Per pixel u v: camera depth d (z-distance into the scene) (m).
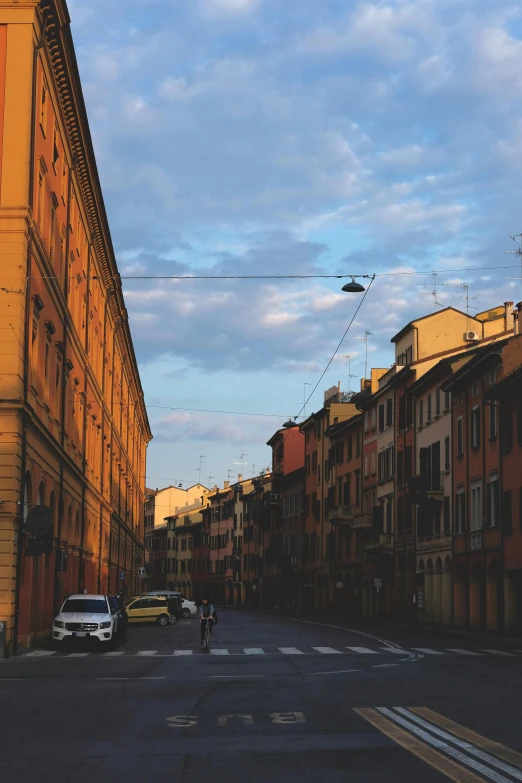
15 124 30.38
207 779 9.51
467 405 53.19
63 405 39.47
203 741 12.01
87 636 32.53
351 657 28.44
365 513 72.94
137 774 9.83
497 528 47.69
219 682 20.06
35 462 32.84
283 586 103.75
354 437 79.94
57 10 31.75
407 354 68.12
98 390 55.66
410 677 20.84
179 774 9.80
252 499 122.56
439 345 66.31
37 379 33.09
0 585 28.94
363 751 11.04
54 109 35.69
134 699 16.86
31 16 30.59
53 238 36.62
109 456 63.78
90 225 49.25
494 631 47.88
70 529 44.19
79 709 15.42
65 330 39.81
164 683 19.95
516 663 25.58
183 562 153.62
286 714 14.47
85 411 48.16
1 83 30.55
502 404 46.94
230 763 10.40
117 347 70.44
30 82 30.55
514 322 56.03
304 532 94.88
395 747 11.29
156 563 165.38
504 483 46.88
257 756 10.83
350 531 79.38
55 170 36.81
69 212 40.56
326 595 86.44
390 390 69.50
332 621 63.72
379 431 72.69
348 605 78.94
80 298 46.62
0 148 30.34
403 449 66.19
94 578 54.78
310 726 13.16
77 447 45.97
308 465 95.00
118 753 11.17
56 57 34.19
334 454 85.75
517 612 45.84
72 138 40.16
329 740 11.89
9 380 29.34
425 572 60.25
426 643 37.00
